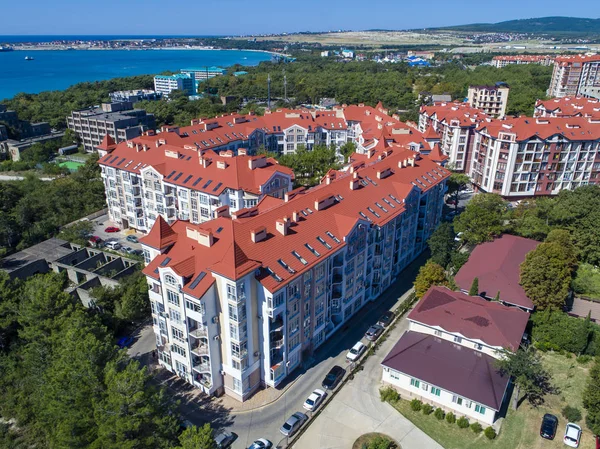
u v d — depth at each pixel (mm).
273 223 86812
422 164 135375
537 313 96875
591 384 74188
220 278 73625
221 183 127188
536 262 97562
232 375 80188
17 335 94750
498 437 74188
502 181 168500
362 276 103562
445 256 118188
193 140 173625
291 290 79750
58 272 123188
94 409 64875
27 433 77750
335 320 99625
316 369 89312
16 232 142500
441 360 82250
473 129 191875
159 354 89562
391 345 95562
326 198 97750
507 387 84125
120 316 99188
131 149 148750
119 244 139375
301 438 74625
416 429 76250
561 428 75688
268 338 79125
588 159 166875
